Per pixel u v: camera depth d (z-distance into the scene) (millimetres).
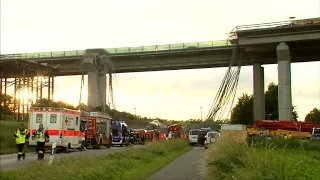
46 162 16109
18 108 77000
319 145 32000
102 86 76688
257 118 73188
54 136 31766
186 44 74188
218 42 72625
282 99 65188
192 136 55125
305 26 63781
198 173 17781
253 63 74125
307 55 73562
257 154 11664
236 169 11344
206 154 17125
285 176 10336
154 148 29344
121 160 19562
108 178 14422
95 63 76188
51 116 32250
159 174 17547
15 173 13438
